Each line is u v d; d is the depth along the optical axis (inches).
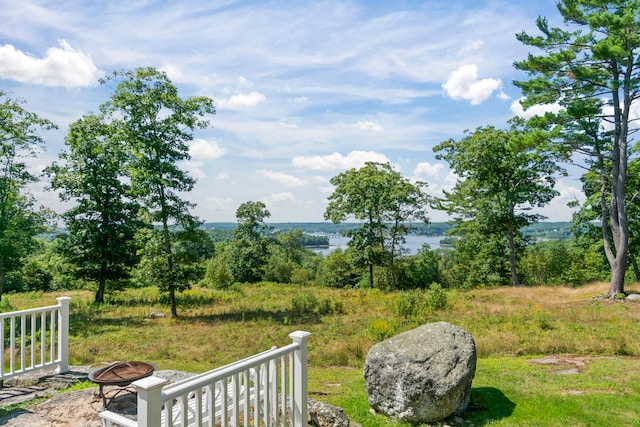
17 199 900.6
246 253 2146.9
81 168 944.3
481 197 1357.0
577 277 1572.3
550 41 901.8
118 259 958.4
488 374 352.2
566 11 860.0
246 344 525.3
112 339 555.8
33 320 293.1
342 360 434.0
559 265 1663.4
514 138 911.0
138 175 761.6
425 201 1546.5
